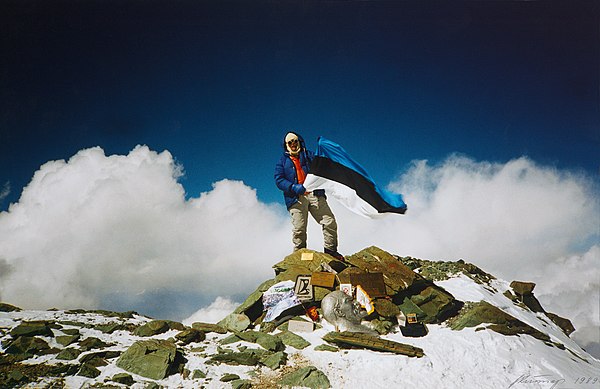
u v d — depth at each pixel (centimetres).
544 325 1294
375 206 1277
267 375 882
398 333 1077
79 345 946
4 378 765
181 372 866
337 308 1088
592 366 1061
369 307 1109
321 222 1355
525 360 975
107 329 1068
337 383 864
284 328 1099
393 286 1198
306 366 913
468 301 1228
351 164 1291
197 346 1012
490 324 1104
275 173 1359
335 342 1016
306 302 1150
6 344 903
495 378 909
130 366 856
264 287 1284
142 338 1045
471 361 959
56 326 1021
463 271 1526
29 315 1118
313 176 1284
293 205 1353
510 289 1535
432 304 1167
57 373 807
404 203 1273
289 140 1345
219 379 851
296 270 1277
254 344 1007
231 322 1159
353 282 1171
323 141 1302
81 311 1223
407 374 904
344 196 1290
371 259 1362
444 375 908
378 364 931
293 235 1387
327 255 1316
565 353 1087
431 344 1020
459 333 1070
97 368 848
